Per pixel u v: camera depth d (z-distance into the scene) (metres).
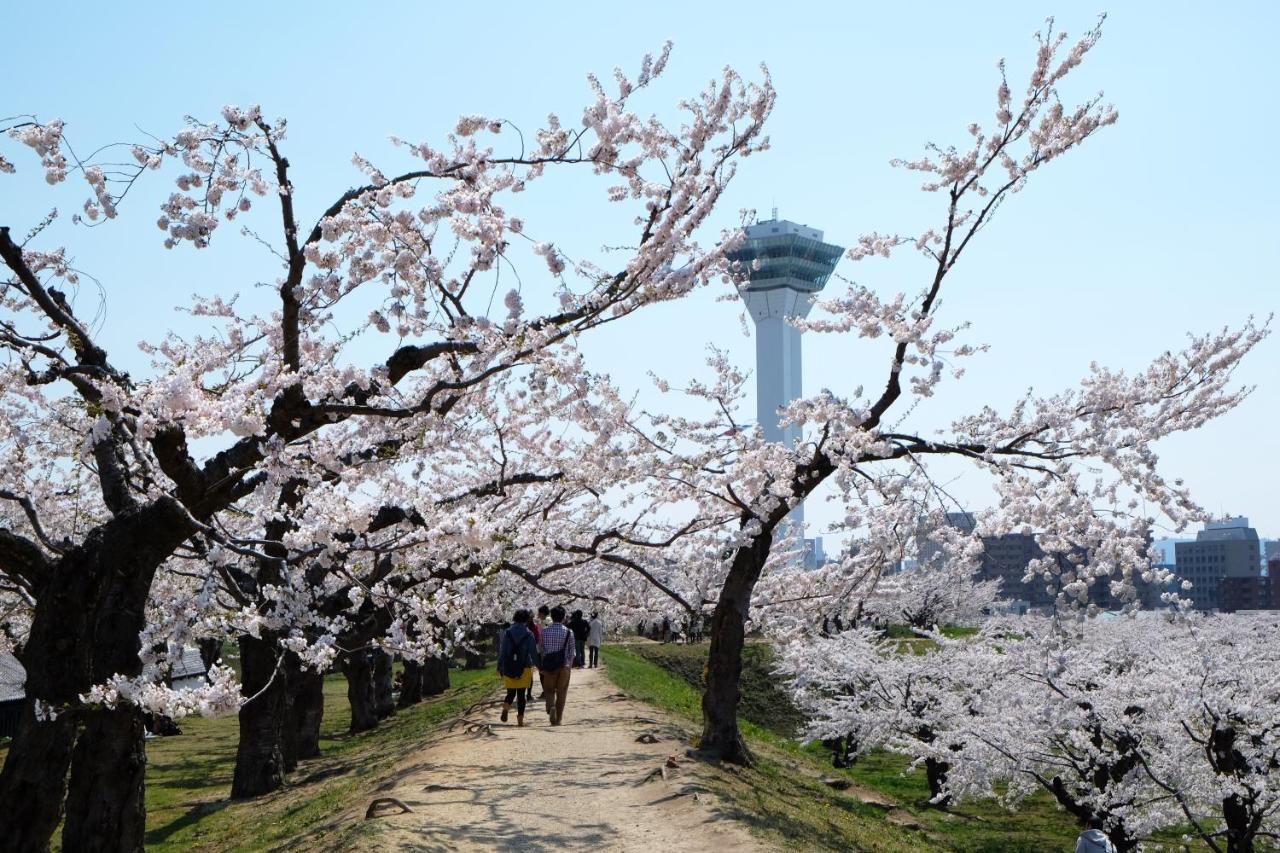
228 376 12.59
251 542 10.40
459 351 11.84
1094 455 15.26
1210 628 22.20
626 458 15.26
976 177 15.55
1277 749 18.95
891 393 16.11
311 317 13.35
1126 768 19.22
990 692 22.09
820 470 16.41
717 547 19.61
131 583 10.06
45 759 9.73
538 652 20.66
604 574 24.41
